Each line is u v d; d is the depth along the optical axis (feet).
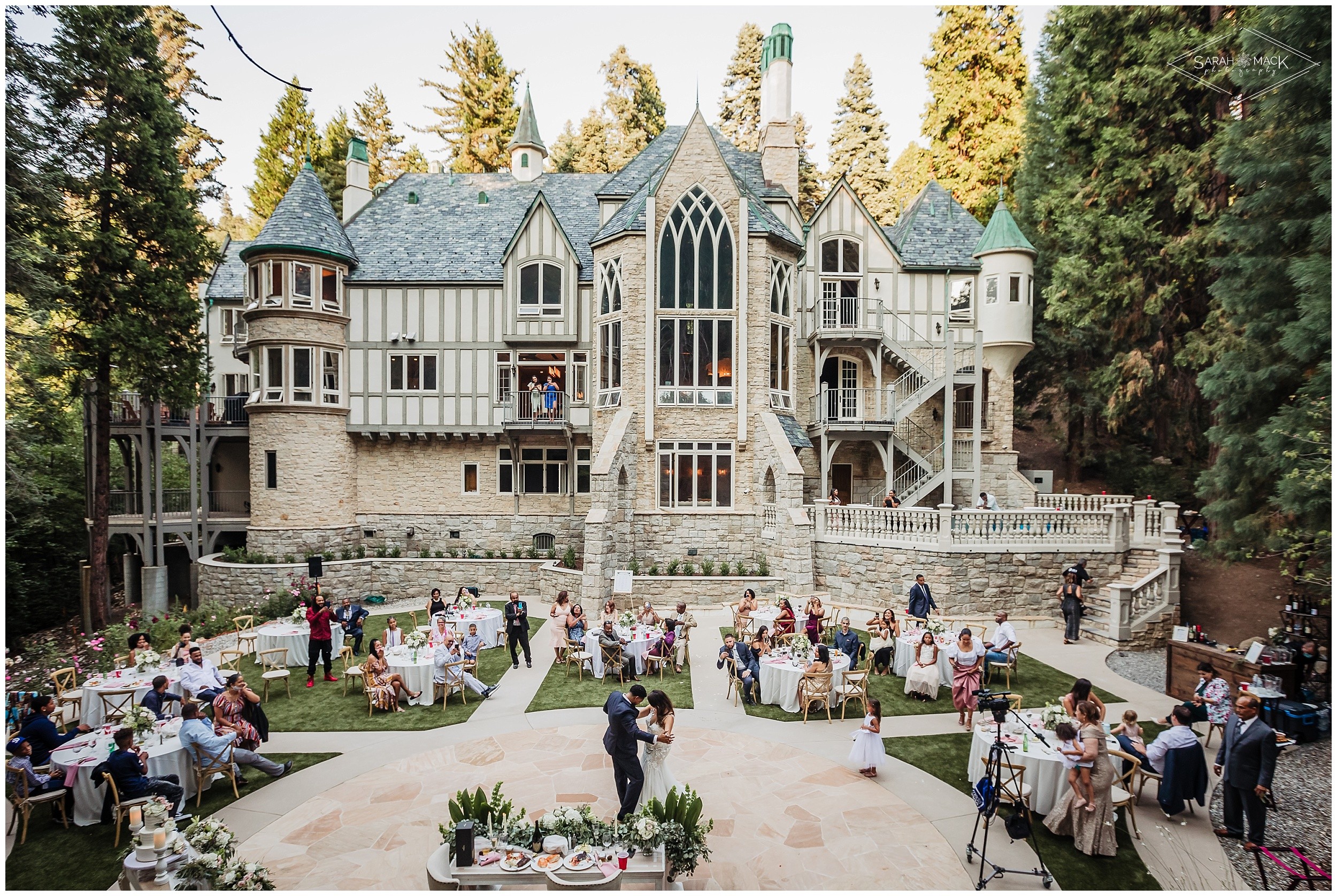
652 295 75.00
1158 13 73.10
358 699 45.09
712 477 76.07
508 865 21.04
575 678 49.01
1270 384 45.80
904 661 47.39
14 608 78.69
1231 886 23.99
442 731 39.22
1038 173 101.71
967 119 120.26
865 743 32.42
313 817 29.12
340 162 151.53
